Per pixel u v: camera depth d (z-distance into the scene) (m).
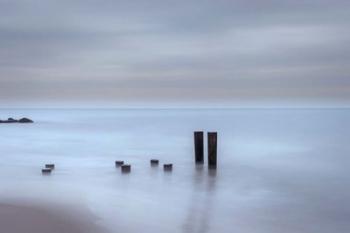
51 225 12.50
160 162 28.06
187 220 14.04
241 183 20.92
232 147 38.50
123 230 12.63
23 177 22.47
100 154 33.16
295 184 20.80
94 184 20.27
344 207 16.20
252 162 28.62
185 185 20.27
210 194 18.31
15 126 77.19
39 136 52.38
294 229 13.38
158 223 13.55
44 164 27.75
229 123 89.88
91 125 80.75
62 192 18.03
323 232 13.15
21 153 34.41
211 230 13.07
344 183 21.23
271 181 21.56
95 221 13.40
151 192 18.52
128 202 16.42
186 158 30.17
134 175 22.92
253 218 14.51
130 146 39.09
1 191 17.98
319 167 26.77
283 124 85.44
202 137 25.91
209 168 24.89
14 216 13.32
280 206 16.28
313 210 15.69
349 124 85.81
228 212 15.20
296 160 29.97
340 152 35.12
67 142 43.94
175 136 50.59
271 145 40.59
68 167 26.17
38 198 16.53
